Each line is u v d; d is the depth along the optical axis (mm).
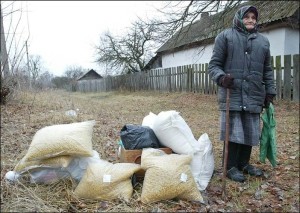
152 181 2885
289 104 8797
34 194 2855
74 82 37875
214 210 2797
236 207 2906
